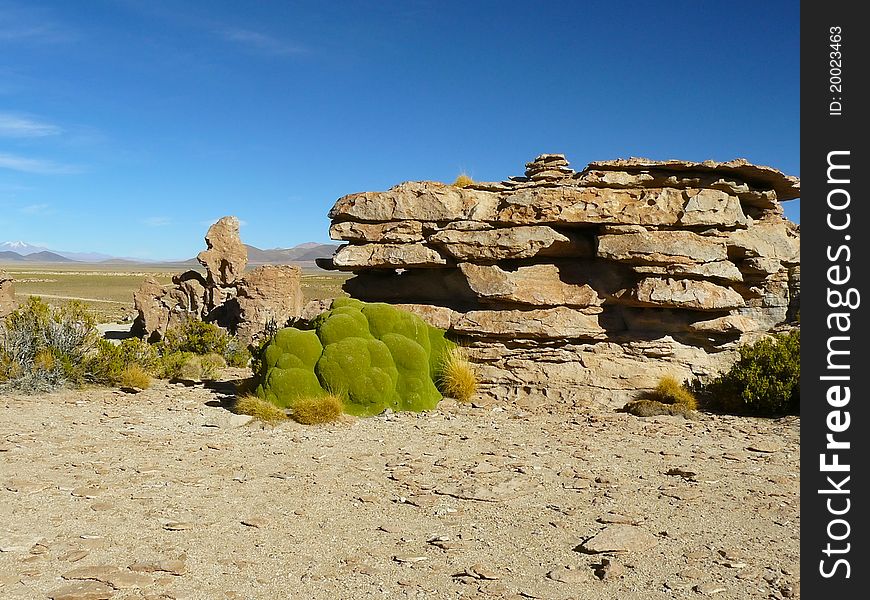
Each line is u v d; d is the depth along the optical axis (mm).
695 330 16000
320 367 14609
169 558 6648
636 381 15609
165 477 9461
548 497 8898
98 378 17688
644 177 16047
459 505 8523
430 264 16719
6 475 9266
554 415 14531
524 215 15914
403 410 14789
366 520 7934
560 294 16188
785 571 6570
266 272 30234
